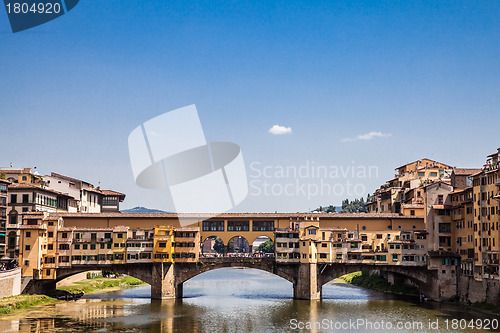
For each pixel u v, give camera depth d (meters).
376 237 141.62
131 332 99.44
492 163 123.44
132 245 137.50
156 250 137.75
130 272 138.12
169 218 145.25
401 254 137.75
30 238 133.75
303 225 140.25
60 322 107.12
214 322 108.31
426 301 134.75
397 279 157.75
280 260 138.50
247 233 147.75
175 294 138.88
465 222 132.50
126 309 122.00
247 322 108.25
